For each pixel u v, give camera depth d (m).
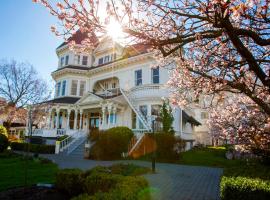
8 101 39.41
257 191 4.64
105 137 18.56
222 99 6.76
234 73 5.68
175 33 4.79
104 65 28.70
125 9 4.27
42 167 12.20
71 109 27.88
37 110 25.69
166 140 17.72
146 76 24.27
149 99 22.08
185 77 6.84
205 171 12.37
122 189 4.11
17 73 39.91
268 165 10.37
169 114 20.03
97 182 5.72
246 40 5.29
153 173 11.20
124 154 18.94
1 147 19.67
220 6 3.07
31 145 24.08
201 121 36.03
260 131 8.02
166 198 6.63
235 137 9.85
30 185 7.71
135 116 23.47
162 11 4.46
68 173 6.71
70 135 24.23
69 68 30.55
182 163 16.34
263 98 6.90
